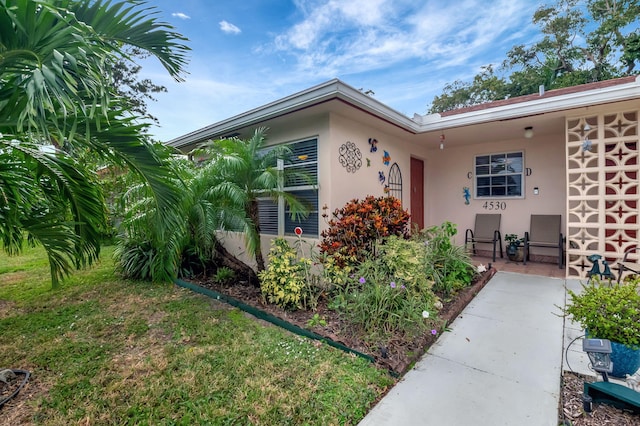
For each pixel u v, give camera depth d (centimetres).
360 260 364
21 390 220
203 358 258
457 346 272
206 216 379
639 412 176
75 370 244
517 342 277
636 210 429
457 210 712
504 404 195
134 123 212
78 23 147
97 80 153
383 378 223
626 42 1134
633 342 206
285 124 489
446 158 725
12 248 307
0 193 226
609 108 427
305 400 201
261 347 274
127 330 316
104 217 297
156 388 218
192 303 393
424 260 369
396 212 399
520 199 631
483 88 1661
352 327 297
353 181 475
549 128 545
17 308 384
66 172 242
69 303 399
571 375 226
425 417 184
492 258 628
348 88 367
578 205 508
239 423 183
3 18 134
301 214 438
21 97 154
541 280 467
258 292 415
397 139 600
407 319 278
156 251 480
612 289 227
